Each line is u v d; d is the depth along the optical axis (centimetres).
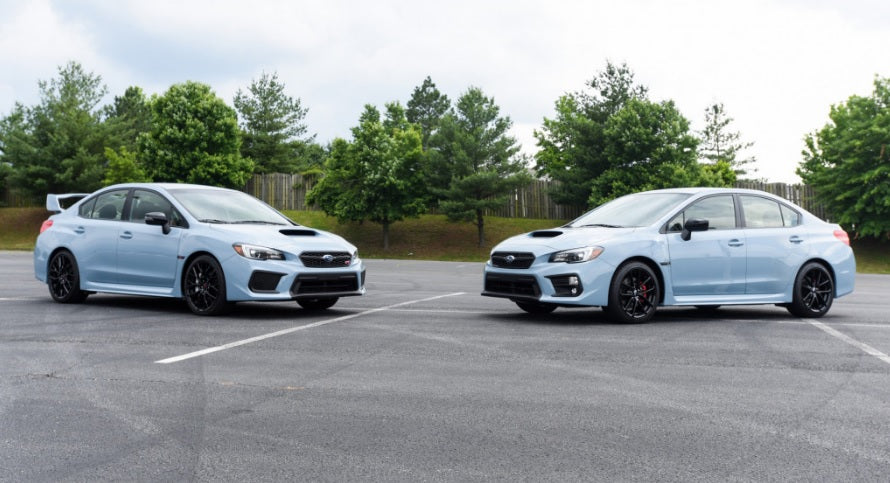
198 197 902
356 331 728
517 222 4416
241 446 346
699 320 846
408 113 7438
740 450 345
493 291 841
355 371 527
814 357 604
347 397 447
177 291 845
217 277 809
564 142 5266
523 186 4062
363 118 4647
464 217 3931
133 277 879
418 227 4291
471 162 3997
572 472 311
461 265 2509
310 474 306
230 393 455
